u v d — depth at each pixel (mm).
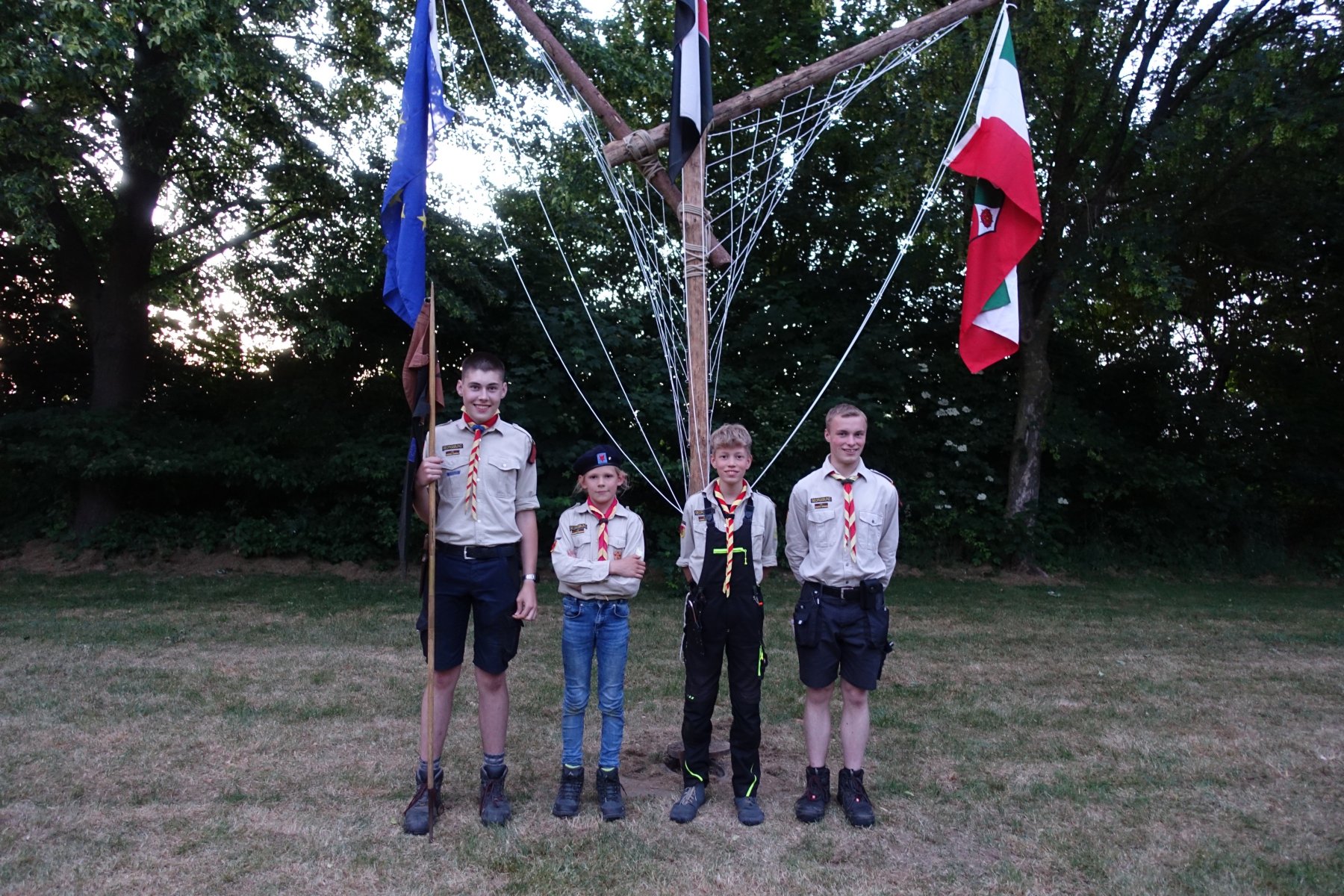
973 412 12172
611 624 3449
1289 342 14320
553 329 9891
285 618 7250
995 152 4164
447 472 3393
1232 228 12625
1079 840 3213
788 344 11531
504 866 2922
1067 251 10844
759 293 11578
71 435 9578
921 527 11750
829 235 12109
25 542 10086
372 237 9422
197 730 4211
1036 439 11602
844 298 11992
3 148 7090
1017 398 12422
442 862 2939
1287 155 10953
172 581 9031
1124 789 3715
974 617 8117
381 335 11055
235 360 11672
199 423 10742
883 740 4348
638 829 3260
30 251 10078
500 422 3486
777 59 11727
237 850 2988
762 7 11672
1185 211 11203
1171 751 4207
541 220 10773
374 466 9938
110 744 3992
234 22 7547
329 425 10703
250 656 5797
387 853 2998
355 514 10320
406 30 9805
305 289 9383
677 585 8758
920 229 10227
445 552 3377
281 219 10094
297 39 9438
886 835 3248
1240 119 9891
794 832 3266
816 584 3473
